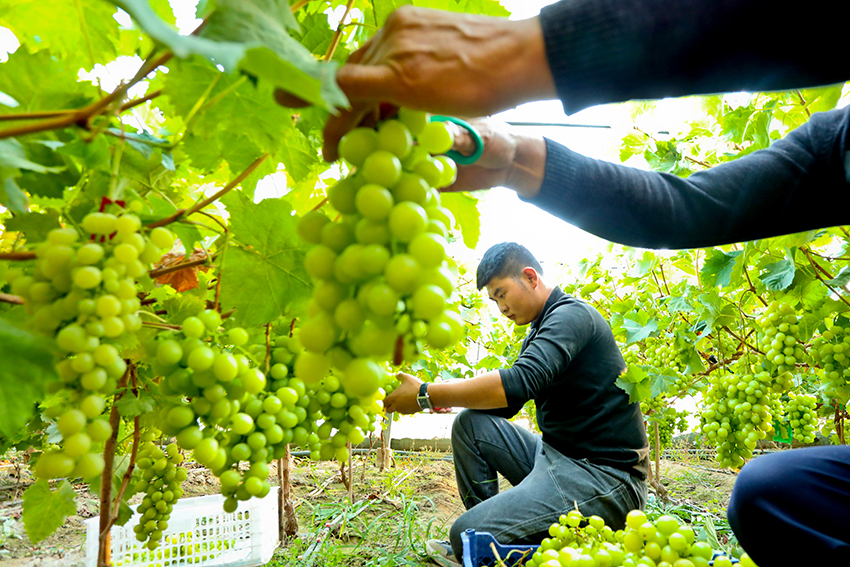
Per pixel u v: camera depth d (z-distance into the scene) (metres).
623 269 4.09
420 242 0.60
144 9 0.47
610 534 1.65
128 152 1.04
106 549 1.23
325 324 0.66
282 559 2.42
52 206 1.04
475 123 1.05
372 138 0.65
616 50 0.73
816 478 1.37
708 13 0.73
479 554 2.25
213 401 0.91
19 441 2.16
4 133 0.66
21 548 2.52
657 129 2.62
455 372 4.69
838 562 1.25
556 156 1.22
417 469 4.61
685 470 4.80
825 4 0.72
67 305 0.75
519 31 0.71
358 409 1.17
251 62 0.53
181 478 1.44
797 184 1.36
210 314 0.95
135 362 1.24
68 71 0.85
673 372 2.88
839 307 2.32
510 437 3.10
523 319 3.00
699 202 1.34
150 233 0.88
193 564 2.14
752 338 3.06
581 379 2.64
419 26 0.66
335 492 3.62
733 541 2.11
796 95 2.05
